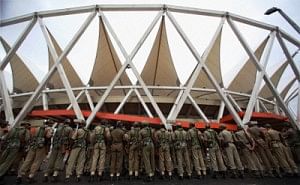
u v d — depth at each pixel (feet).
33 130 26.08
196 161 25.11
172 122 34.86
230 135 26.86
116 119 43.39
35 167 22.93
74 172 27.68
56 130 24.93
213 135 26.78
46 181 22.84
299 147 29.71
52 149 23.89
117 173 23.82
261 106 77.61
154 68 91.97
